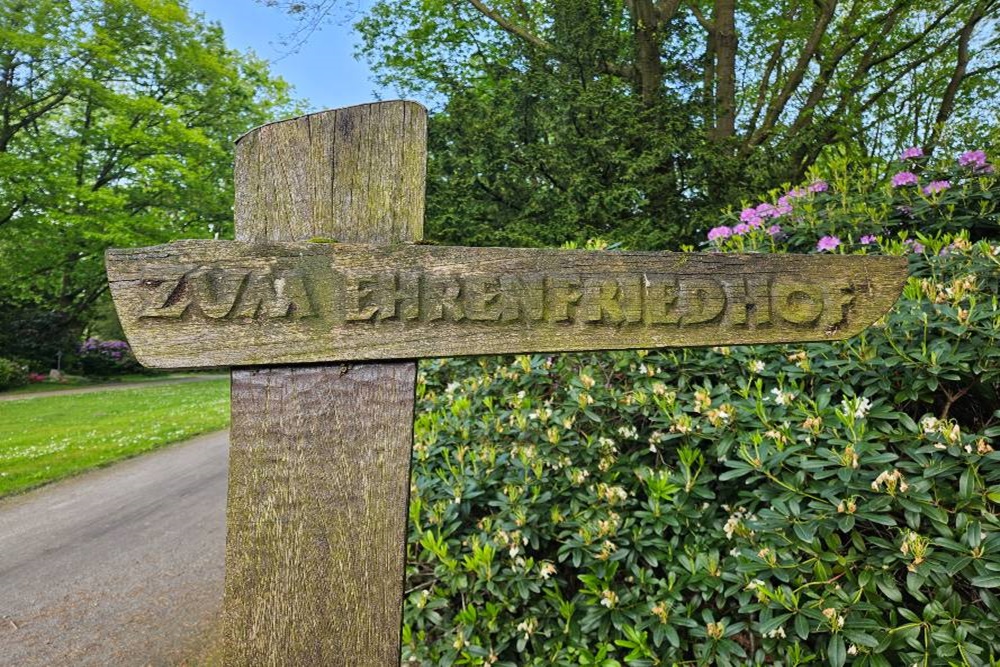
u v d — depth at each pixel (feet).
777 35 28.78
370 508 2.97
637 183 20.43
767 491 4.60
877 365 5.01
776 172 21.67
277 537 2.93
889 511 4.33
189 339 2.91
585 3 24.25
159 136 51.67
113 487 16.02
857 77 28.91
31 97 49.44
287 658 2.89
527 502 5.53
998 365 4.64
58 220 47.52
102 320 69.10
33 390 45.52
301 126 3.12
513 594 5.38
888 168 9.09
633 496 5.64
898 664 3.91
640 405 5.89
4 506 14.30
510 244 22.53
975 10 27.63
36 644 7.89
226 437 23.80
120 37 49.73
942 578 3.81
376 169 3.12
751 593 4.31
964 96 32.53
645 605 4.70
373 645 2.91
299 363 2.98
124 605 9.00
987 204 7.15
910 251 6.80
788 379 5.66
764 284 3.37
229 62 58.18
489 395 7.48
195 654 7.55
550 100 23.80
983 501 3.92
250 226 3.07
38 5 45.37
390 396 3.03
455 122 25.21
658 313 3.27
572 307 3.21
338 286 3.03
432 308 3.09
